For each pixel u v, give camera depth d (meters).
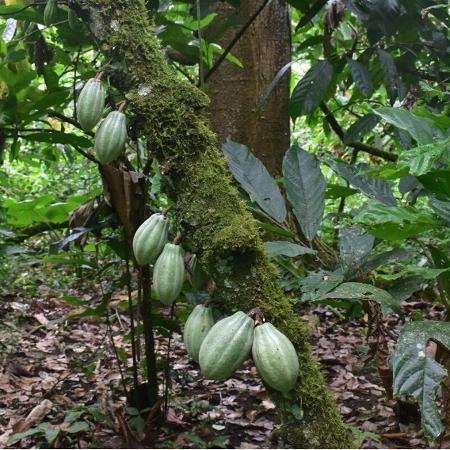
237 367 1.20
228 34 4.11
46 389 3.33
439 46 3.71
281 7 4.21
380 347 1.93
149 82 1.38
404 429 2.80
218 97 4.21
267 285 1.30
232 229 1.27
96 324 4.55
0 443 2.68
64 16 2.51
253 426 2.91
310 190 1.84
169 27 2.73
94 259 3.12
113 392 3.25
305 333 1.33
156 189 1.43
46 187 7.04
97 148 1.38
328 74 3.39
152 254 1.35
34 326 4.60
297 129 7.80
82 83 2.87
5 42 2.73
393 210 1.34
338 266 1.77
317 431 1.30
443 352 1.65
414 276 1.69
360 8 3.54
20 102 2.54
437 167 1.66
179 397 3.12
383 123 4.91
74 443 2.61
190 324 1.31
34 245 5.82
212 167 1.35
